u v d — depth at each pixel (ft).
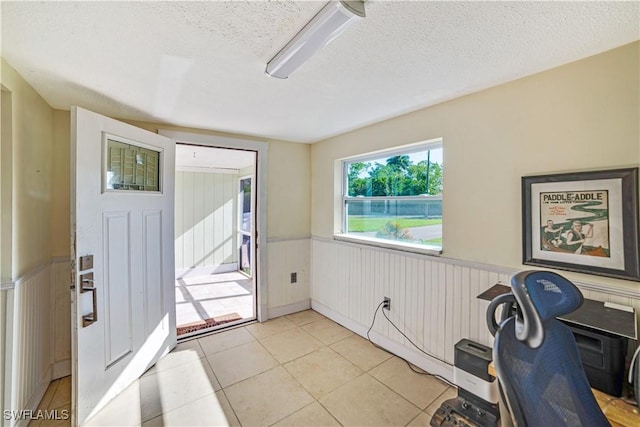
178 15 3.84
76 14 3.78
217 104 7.34
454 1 3.58
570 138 5.26
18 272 5.56
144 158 7.84
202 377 7.46
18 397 5.48
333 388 7.02
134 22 3.99
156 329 8.13
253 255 11.58
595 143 4.98
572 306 3.12
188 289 15.44
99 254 6.27
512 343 2.83
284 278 11.76
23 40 4.40
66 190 7.72
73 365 5.68
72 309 5.71
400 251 8.48
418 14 3.85
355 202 10.73
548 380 2.86
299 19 3.96
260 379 7.38
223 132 10.19
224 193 19.57
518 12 3.80
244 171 19.15
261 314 11.03
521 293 2.94
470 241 6.81
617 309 4.53
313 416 6.10
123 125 6.96
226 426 5.83
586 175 5.02
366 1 3.59
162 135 9.02
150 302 7.91
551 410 2.72
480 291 6.63
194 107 7.55
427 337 7.75
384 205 9.58
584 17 3.90
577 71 5.16
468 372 6.06
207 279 17.61
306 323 10.91
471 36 4.38
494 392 5.67
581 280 5.13
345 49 4.77
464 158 6.88
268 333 10.03
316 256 12.12
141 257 7.59
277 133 10.48
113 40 4.43
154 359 8.02
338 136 10.78
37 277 6.53
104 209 6.42
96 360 6.15
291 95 6.78
